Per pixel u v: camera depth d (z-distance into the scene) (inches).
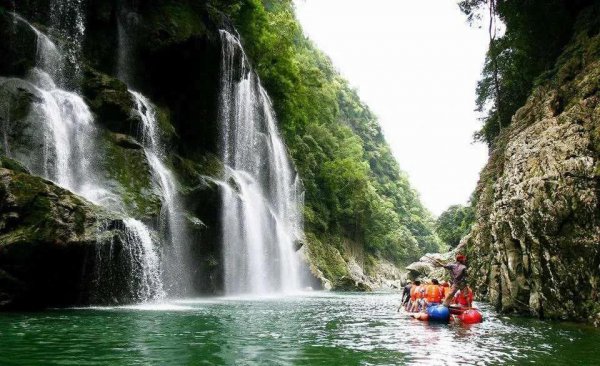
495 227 789.9
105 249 706.2
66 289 688.4
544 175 652.7
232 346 414.9
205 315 677.3
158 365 333.4
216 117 1440.7
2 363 330.3
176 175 1114.7
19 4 1003.3
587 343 453.7
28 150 805.9
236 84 1525.6
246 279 1403.8
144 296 821.2
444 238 3208.7
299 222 2208.4
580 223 607.8
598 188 596.7
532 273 683.4
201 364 340.2
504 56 1455.5
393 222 4227.4
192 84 1339.8
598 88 689.0
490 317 692.7
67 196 690.8
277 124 2110.0
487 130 1561.3
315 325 593.9
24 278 626.2
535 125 764.0
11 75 900.0
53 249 637.3
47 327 494.3
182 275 1055.6
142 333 474.3
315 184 2691.9
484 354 394.0
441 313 643.5
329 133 3275.1
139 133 1024.9
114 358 352.2
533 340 471.2
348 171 2913.4
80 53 1067.3
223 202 1256.2
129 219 797.9
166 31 1208.8
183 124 1347.2
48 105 866.1
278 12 2603.3
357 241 3203.7
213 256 1211.2
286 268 1758.1
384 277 3356.3
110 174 903.1
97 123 962.7
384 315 749.9
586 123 658.8
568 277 619.5
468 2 1378.0
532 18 1189.7
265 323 601.6
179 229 1036.5
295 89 2231.8
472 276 1250.6
